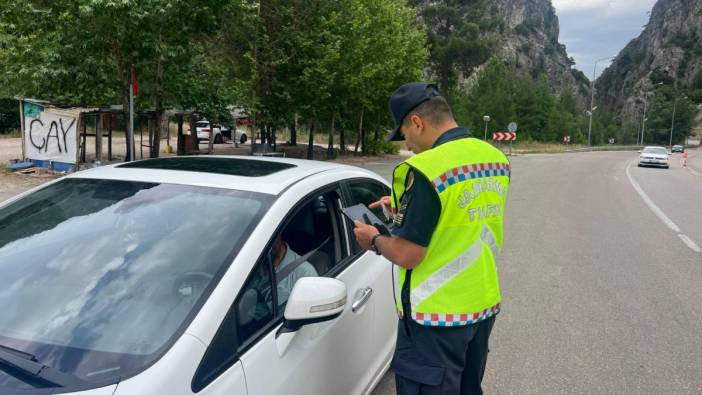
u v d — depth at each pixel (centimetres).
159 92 1555
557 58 17450
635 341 460
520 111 7369
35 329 176
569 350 439
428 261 209
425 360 212
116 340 171
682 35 18800
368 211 230
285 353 198
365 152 2959
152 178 250
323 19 1952
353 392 261
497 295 223
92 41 1337
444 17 5672
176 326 173
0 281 199
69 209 236
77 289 192
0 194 1078
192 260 196
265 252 206
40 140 1451
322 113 2378
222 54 1952
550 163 3381
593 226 1018
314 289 199
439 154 204
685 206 1352
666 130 12512
